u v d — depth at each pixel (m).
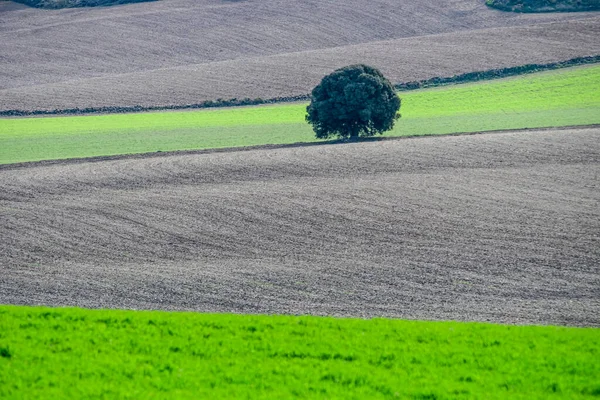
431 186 195.75
